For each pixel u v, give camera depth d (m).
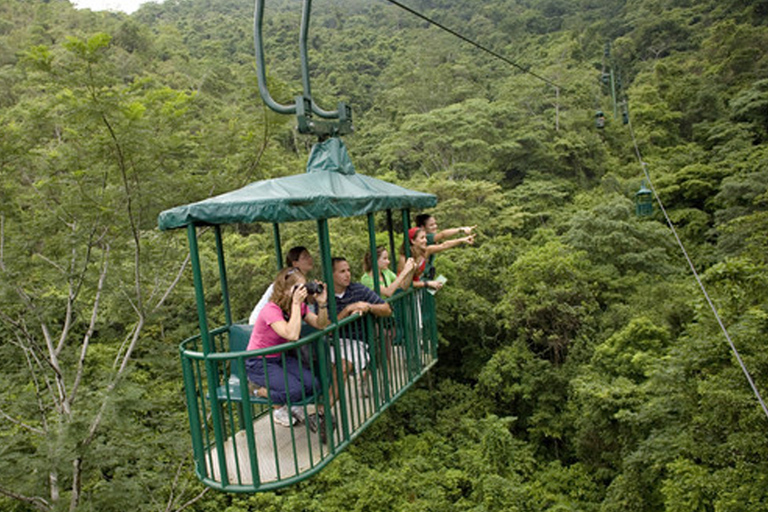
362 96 58.62
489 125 37.78
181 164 11.47
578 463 16.70
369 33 79.44
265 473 3.87
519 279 20.73
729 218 28.95
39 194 10.34
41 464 7.87
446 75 47.56
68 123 8.78
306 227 21.36
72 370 10.93
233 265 19.89
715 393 9.73
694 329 12.02
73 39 8.02
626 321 19.47
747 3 56.31
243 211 3.47
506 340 21.30
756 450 9.22
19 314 9.96
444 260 22.39
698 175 33.75
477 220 30.20
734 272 11.16
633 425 13.30
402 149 39.53
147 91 10.16
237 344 4.67
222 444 3.69
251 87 10.73
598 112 28.23
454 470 15.57
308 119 4.46
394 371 5.17
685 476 10.34
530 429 18.34
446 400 20.50
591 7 80.62
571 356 18.86
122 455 9.09
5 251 9.98
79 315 11.30
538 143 37.34
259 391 3.96
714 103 43.78
